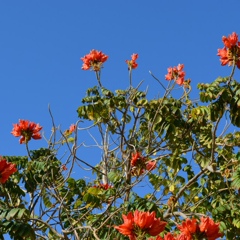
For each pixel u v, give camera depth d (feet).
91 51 24.38
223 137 25.44
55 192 22.53
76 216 22.76
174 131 22.75
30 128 21.16
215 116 20.36
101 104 23.85
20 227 16.40
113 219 20.04
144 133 25.62
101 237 19.53
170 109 23.30
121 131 24.84
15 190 19.36
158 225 10.91
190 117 23.84
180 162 23.59
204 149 24.89
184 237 10.39
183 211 22.49
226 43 19.21
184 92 24.91
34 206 21.21
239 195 21.56
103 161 26.05
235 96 19.77
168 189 24.38
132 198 18.81
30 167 21.59
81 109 23.79
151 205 18.37
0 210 17.37
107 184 23.63
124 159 24.64
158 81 23.48
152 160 24.82
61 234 19.97
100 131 25.63
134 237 10.92
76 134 21.01
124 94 24.89
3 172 15.42
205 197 22.33
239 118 19.94
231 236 20.15
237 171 20.04
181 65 25.73
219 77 20.83
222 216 20.31
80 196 23.02
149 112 23.61
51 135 23.29
